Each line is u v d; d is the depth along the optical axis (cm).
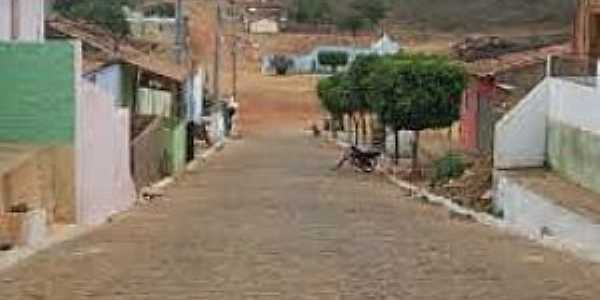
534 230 3136
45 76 3102
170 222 3061
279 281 1803
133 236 2586
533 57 6372
